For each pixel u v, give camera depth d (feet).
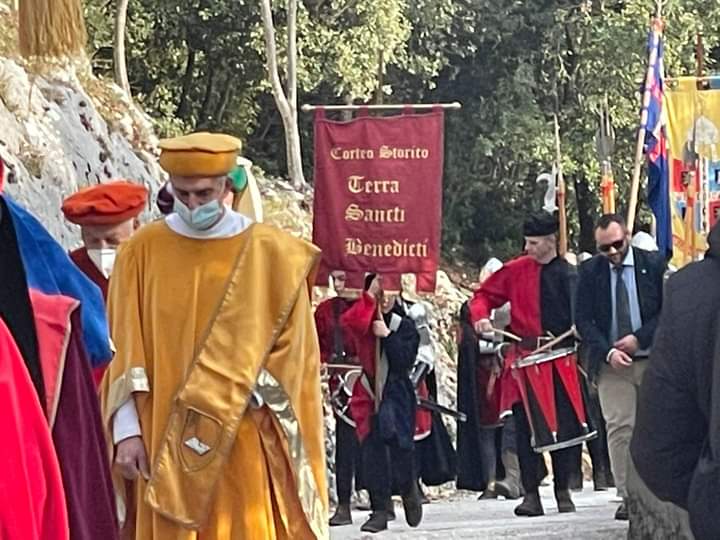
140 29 103.96
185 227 22.15
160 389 21.79
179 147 21.53
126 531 22.35
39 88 48.55
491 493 49.70
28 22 36.01
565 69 118.32
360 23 108.68
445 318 92.22
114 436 21.80
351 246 37.14
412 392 38.83
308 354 22.20
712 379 14.52
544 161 117.50
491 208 122.42
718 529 14.55
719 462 14.44
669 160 47.75
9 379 12.85
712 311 14.67
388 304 38.52
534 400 39.73
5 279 13.74
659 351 14.99
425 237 36.99
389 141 36.91
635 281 36.58
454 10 115.75
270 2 102.37
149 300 22.06
